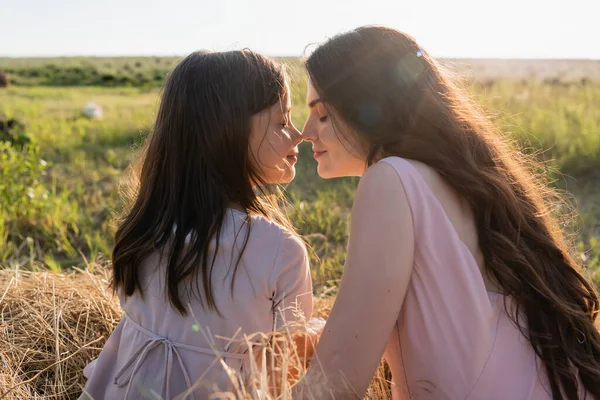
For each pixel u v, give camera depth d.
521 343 1.67
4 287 2.99
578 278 1.84
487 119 2.02
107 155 8.94
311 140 2.00
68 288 2.99
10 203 5.44
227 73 2.00
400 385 1.76
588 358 1.70
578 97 11.80
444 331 1.62
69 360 2.54
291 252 1.91
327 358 1.63
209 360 1.85
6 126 8.95
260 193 2.19
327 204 6.21
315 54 1.89
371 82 1.78
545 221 1.88
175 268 1.84
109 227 5.43
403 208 1.59
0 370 2.30
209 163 1.94
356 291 1.61
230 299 1.84
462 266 1.60
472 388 1.61
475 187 1.68
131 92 25.67
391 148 1.80
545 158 7.20
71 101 19.66
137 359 1.91
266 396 1.50
